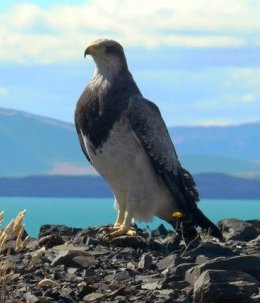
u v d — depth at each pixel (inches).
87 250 604.4
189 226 687.7
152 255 600.4
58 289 503.2
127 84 693.9
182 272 531.5
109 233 660.7
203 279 487.5
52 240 623.8
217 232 671.1
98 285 511.5
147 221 696.4
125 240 628.7
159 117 698.8
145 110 687.7
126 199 694.5
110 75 692.1
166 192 696.4
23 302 478.0
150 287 506.3
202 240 661.3
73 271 546.3
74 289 505.7
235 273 497.0
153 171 691.4
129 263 568.1
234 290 475.2
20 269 541.6
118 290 497.4
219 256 586.6
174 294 494.9
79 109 697.0
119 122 682.2
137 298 489.4
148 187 689.0
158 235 695.1
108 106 684.1
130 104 684.1
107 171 698.2
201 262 559.8
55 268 550.6
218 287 474.9
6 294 490.3
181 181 698.8
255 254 584.7
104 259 579.8
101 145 689.0
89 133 692.1
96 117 686.5
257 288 490.6
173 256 566.9
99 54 689.6
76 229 697.0
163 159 690.2
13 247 587.8
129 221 677.3
